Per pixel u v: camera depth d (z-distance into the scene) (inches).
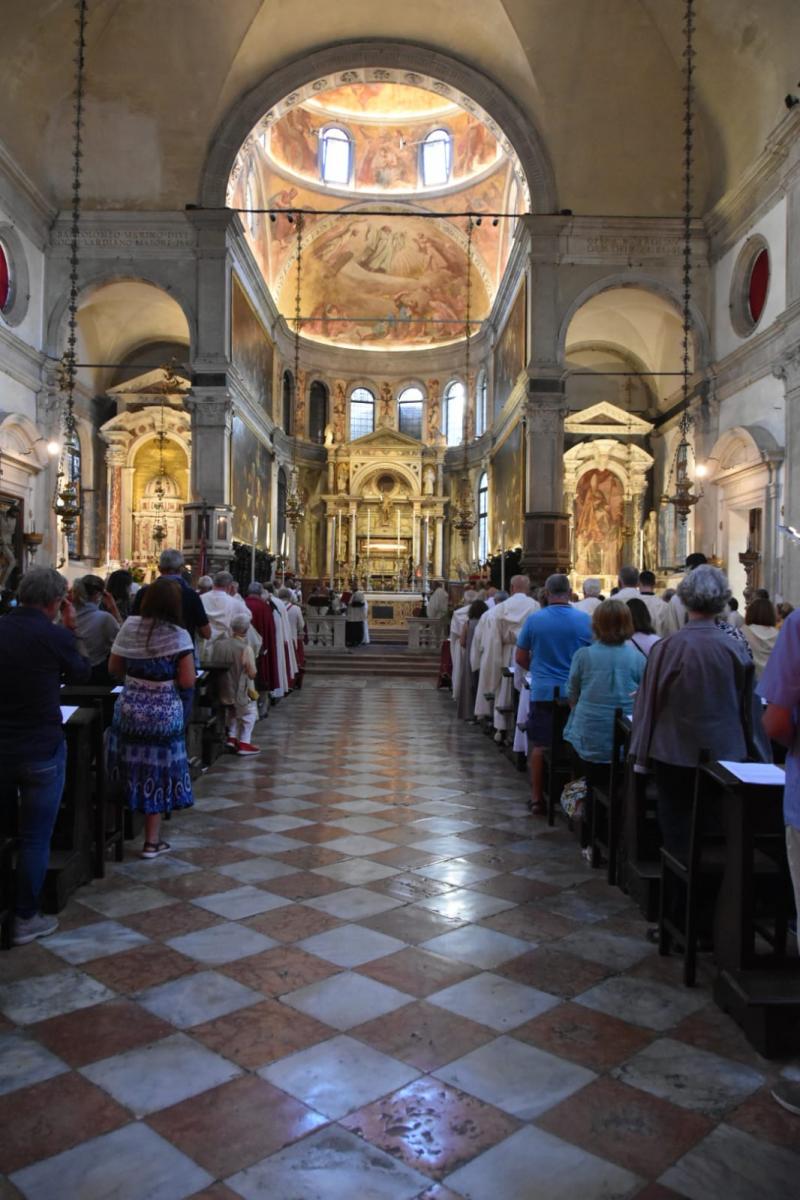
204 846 240.2
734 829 145.1
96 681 260.4
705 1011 147.9
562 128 781.3
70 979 155.8
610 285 798.5
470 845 245.3
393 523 1299.2
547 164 794.2
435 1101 119.5
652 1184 103.5
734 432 690.8
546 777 286.4
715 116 735.7
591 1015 145.5
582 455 964.6
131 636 225.6
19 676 167.0
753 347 683.4
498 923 186.4
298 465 1270.9
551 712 271.9
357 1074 126.0
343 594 1037.2
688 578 177.5
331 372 1315.2
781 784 141.9
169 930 179.3
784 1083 124.6
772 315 658.8
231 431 836.0
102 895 200.1
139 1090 120.9
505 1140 111.3
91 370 1008.9
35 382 775.7
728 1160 108.0
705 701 169.6
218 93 775.7
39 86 721.0
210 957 165.9
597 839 227.3
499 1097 120.8
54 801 171.3
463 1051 132.9
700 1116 117.3
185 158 798.5
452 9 763.4
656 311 924.6
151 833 229.8
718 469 741.9
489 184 1122.0
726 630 179.8
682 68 727.1
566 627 274.4
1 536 715.4
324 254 1227.9
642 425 971.3
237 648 379.2
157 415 1013.2
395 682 748.6
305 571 1296.8
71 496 546.9
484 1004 148.6
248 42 759.7
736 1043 137.0
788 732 118.6
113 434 1014.4
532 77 763.4
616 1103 120.0
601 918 190.5
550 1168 106.0
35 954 166.7
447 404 1322.6
